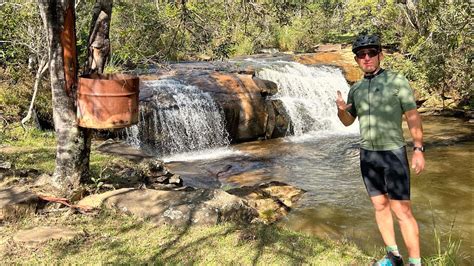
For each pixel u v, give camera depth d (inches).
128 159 261.3
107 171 228.2
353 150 386.3
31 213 159.2
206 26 253.8
